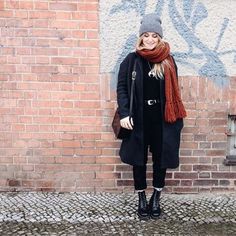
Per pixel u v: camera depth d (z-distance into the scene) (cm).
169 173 435
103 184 438
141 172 384
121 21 405
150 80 362
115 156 432
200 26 406
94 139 429
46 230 365
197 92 418
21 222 379
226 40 409
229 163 433
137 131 365
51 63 412
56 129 426
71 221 381
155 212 387
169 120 362
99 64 413
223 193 439
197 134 427
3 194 434
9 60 412
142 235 359
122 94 365
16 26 405
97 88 418
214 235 361
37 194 435
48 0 400
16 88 417
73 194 436
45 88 417
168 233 363
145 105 365
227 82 416
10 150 430
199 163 433
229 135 433
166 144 367
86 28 406
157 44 355
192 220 385
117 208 406
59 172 436
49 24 405
